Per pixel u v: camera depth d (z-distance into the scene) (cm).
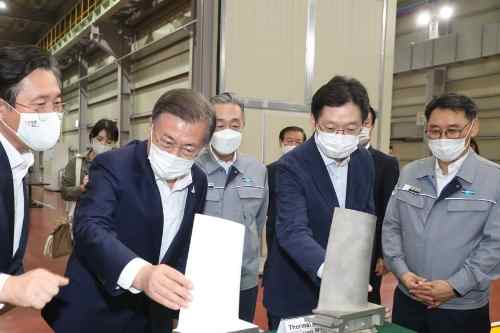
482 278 145
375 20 435
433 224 158
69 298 115
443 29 755
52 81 105
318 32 409
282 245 129
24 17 957
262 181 216
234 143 203
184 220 118
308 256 118
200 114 104
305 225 130
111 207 110
